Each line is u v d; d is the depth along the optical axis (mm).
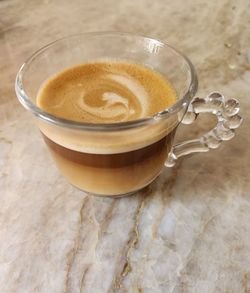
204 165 153
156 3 246
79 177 130
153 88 145
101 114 134
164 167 152
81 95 141
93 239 131
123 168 125
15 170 152
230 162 154
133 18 233
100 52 154
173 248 129
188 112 139
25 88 130
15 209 140
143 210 140
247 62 199
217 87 184
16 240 131
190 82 126
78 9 240
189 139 161
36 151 159
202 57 203
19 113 174
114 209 140
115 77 149
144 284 121
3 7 242
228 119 139
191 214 138
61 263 125
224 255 127
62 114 134
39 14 236
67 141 118
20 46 210
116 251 128
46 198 143
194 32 221
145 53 151
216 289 119
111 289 119
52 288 120
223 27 225
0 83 187
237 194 144
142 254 128
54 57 145
